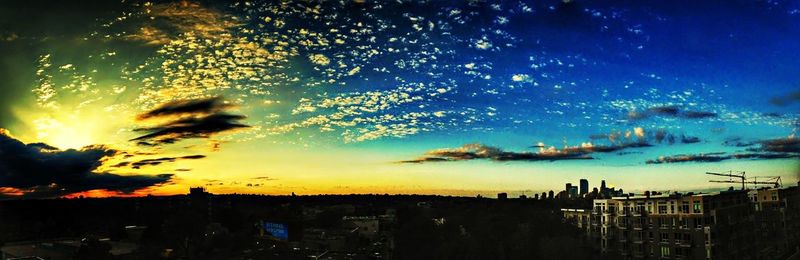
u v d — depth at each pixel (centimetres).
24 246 10281
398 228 13462
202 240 12625
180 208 13138
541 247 11306
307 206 16350
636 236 10756
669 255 10188
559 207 13138
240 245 13012
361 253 12731
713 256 9631
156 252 11219
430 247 12212
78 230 12175
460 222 12625
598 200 11644
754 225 10981
